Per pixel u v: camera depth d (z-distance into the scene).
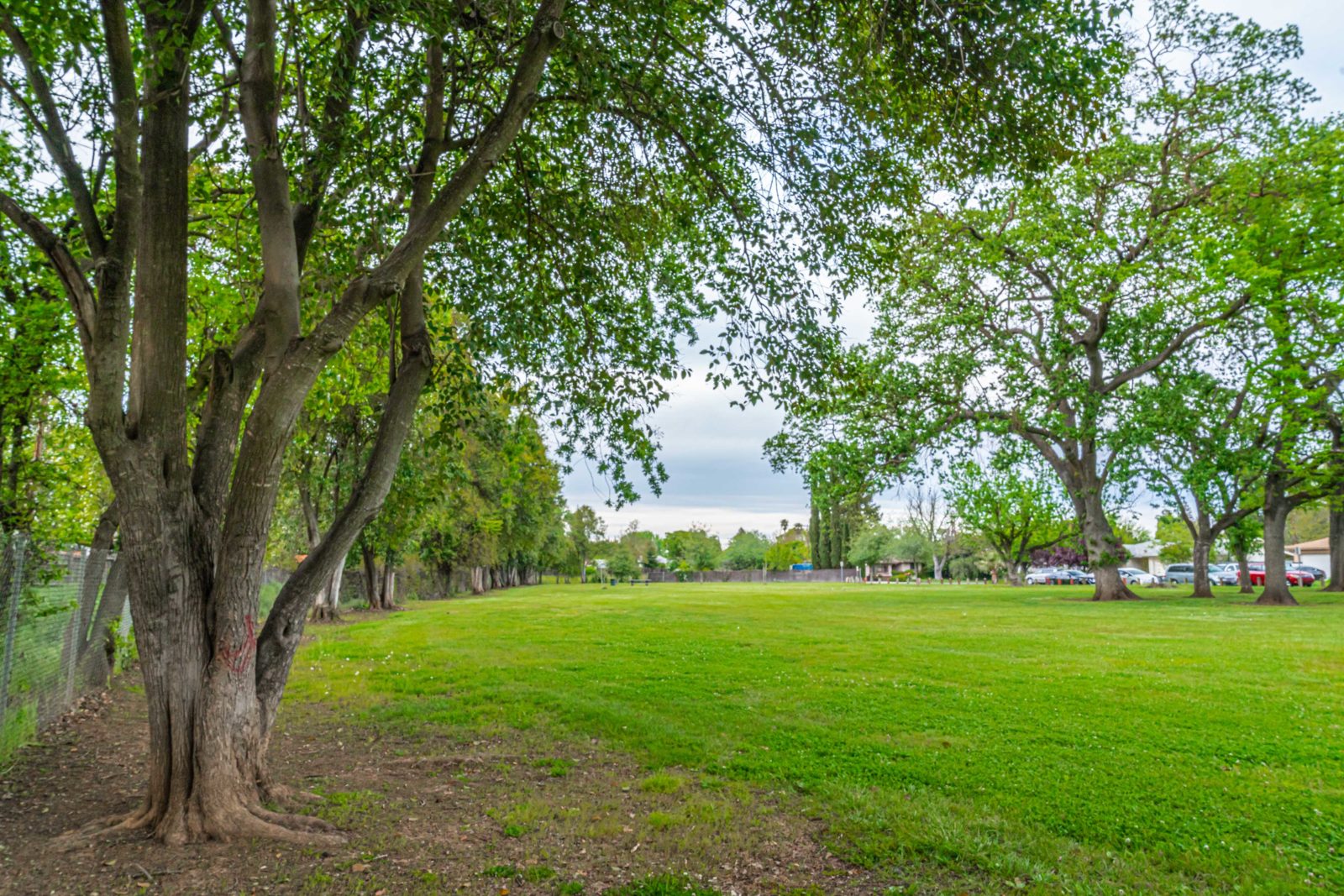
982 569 74.88
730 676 11.84
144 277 5.30
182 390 5.45
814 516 96.12
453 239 8.55
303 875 4.64
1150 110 28.20
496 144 6.09
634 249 9.12
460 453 8.88
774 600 33.22
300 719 9.30
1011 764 6.90
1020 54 6.96
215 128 7.95
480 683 11.65
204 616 5.46
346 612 28.83
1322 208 23.72
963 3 7.07
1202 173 28.41
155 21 5.51
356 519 6.32
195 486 5.61
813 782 6.50
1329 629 17.86
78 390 10.70
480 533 37.25
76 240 9.30
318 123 6.98
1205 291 27.33
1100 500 31.48
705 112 7.58
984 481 52.97
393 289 5.86
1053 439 31.62
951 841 5.15
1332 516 38.69
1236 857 4.89
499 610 28.44
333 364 12.08
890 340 29.50
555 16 6.13
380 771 7.03
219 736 5.33
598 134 8.62
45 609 8.36
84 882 4.50
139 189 5.43
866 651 14.59
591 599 36.53
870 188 8.23
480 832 5.42
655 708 9.51
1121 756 7.15
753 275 8.46
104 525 11.92
